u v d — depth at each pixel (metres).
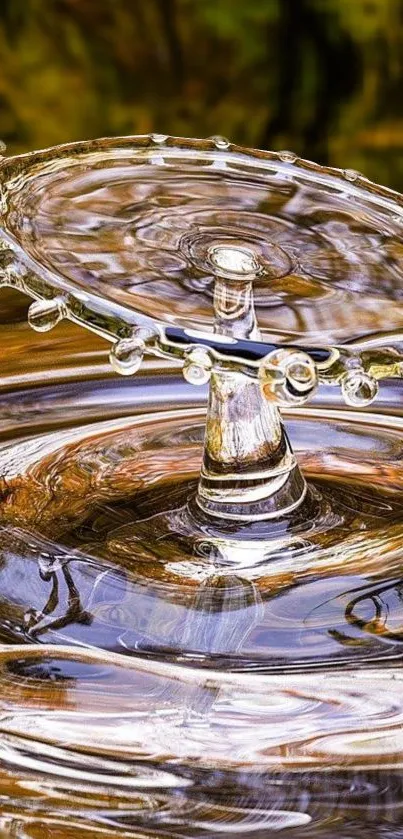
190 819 0.16
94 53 0.47
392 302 0.20
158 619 0.19
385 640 0.19
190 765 0.17
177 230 0.20
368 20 0.45
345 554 0.21
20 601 0.19
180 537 0.21
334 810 0.16
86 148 0.21
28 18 0.47
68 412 0.24
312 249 0.20
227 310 0.19
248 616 0.19
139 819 0.16
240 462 0.21
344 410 0.25
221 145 0.21
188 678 0.18
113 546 0.21
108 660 0.18
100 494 0.22
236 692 0.18
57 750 0.17
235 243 0.20
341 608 0.19
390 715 0.17
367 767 0.17
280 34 0.47
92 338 0.27
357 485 0.22
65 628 0.19
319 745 0.17
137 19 0.47
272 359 0.18
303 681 0.18
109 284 0.19
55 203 0.20
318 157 0.48
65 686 0.18
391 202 0.21
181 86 0.48
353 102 0.47
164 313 0.19
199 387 0.25
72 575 0.20
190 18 0.47
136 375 0.26
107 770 0.17
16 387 0.25
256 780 0.17
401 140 0.47
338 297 0.20
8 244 0.18
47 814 0.16
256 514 0.21
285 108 0.48
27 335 0.27
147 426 0.24
